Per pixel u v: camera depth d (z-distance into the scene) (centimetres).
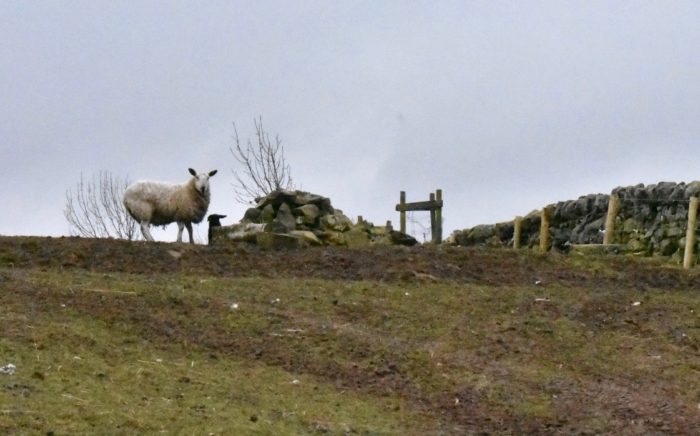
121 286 1880
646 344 1773
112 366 1512
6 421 1231
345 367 1616
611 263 2347
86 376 1445
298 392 1498
